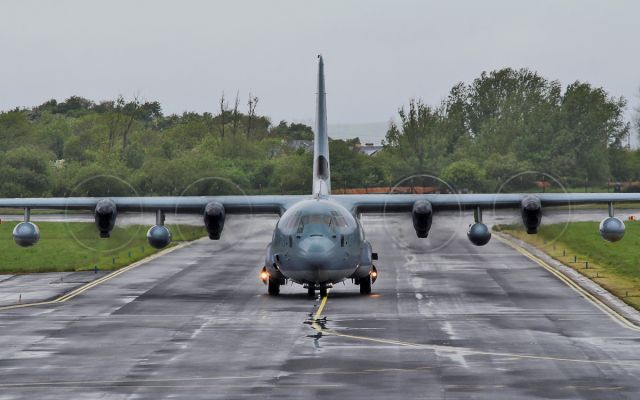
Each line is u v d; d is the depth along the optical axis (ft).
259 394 277.03
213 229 484.74
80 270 618.85
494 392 278.05
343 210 457.27
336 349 343.05
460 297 476.13
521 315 418.72
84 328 391.86
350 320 406.21
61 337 371.56
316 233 441.27
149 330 385.70
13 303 468.34
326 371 306.76
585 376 298.35
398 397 272.72
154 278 565.94
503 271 587.68
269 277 482.28
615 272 586.86
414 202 493.36
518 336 367.45
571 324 395.55
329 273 440.04
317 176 532.73
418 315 418.92
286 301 465.47
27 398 275.59
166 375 303.07
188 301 469.16
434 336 367.66
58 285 539.70
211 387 286.25
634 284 526.57
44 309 446.60
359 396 273.95
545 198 497.05
